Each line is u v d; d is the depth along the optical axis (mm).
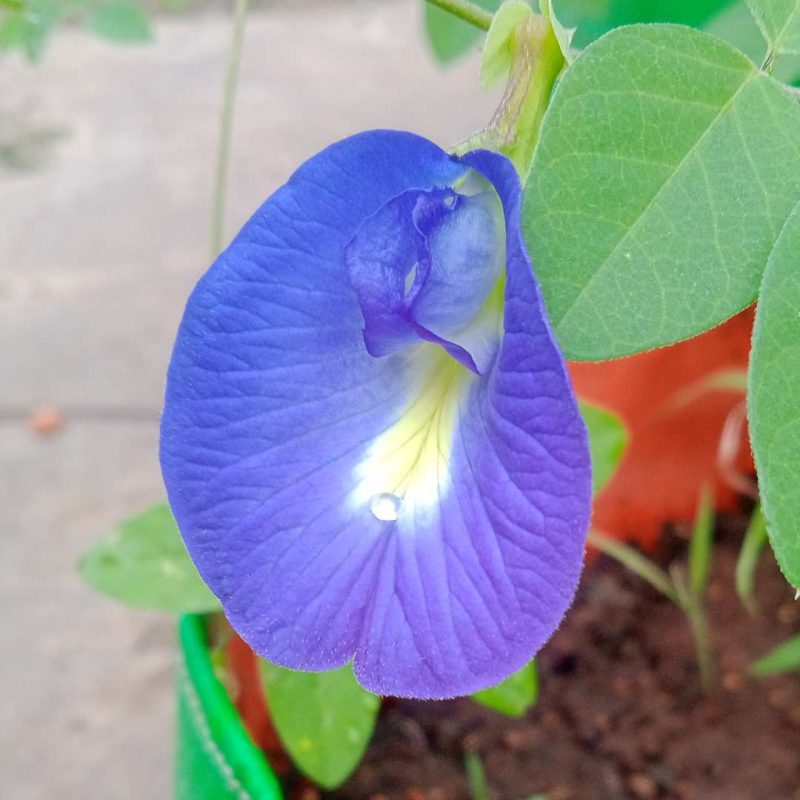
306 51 648
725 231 105
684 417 264
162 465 109
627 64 106
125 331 470
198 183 551
